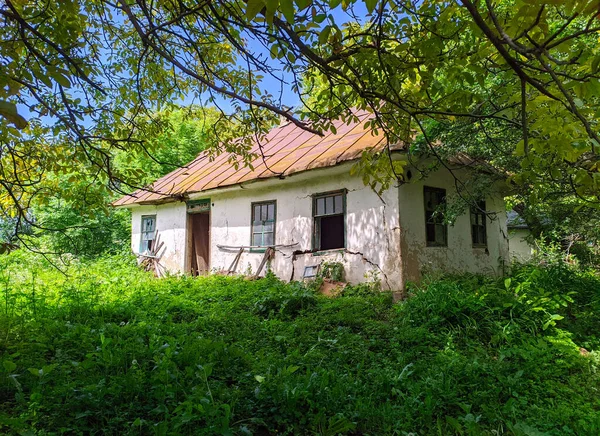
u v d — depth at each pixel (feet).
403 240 28.99
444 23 8.47
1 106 4.47
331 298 28.25
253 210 39.34
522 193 29.14
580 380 16.39
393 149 25.25
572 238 41.24
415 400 13.76
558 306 22.54
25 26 8.13
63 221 52.39
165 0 11.15
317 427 12.07
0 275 31.76
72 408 11.20
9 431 10.31
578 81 6.25
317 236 34.32
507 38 5.23
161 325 19.61
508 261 39.37
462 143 24.21
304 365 15.93
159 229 49.70
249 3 5.02
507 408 13.71
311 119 12.05
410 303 23.39
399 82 8.87
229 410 11.09
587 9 4.55
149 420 11.30
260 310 24.59
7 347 15.10
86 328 17.28
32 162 15.60
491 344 19.75
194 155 62.08
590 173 6.84
